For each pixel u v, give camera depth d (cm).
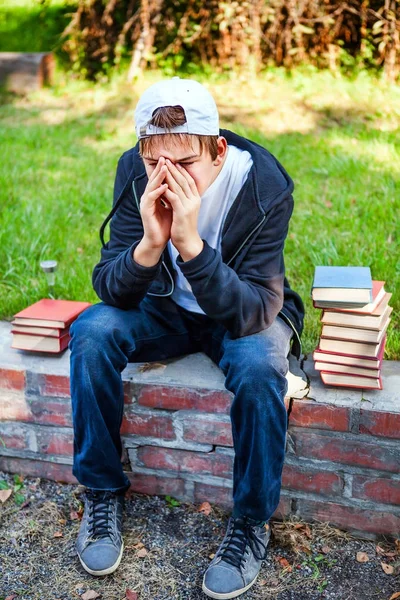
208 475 218
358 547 206
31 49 638
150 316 210
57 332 221
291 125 479
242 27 548
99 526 202
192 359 218
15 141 477
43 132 493
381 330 196
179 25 586
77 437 198
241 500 190
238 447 187
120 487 207
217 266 178
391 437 196
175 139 171
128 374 212
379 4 548
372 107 500
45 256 313
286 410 190
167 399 210
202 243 179
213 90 538
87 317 196
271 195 190
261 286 189
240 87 541
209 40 569
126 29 568
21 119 526
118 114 522
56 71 610
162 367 214
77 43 604
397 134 456
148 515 219
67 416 223
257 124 480
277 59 567
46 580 198
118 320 196
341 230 327
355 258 295
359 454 200
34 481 235
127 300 196
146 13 555
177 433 215
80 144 471
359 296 190
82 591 194
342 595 191
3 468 238
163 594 193
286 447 205
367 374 197
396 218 329
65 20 662
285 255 307
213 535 212
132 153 204
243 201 189
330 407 197
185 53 590
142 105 175
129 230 204
